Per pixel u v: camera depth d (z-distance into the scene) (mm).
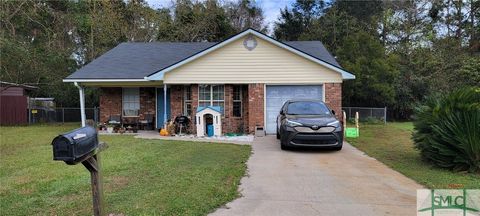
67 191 6539
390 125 21766
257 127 16578
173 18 37500
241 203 5965
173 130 16797
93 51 31719
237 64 16891
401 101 26859
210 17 36219
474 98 8906
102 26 32625
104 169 8445
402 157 10492
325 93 16594
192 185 6914
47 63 27141
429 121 9273
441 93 10305
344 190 6840
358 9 37031
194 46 21094
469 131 8352
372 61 24859
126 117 19797
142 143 13500
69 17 30281
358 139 14508
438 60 28781
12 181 7438
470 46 31672
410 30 33844
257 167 8938
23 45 25047
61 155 3857
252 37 16797
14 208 5641
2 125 23531
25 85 23766
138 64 18922
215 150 11625
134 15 35344
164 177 7609
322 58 18047
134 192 6398
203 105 17469
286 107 13297
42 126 22656
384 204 5988
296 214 5469
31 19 27016
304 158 10312
